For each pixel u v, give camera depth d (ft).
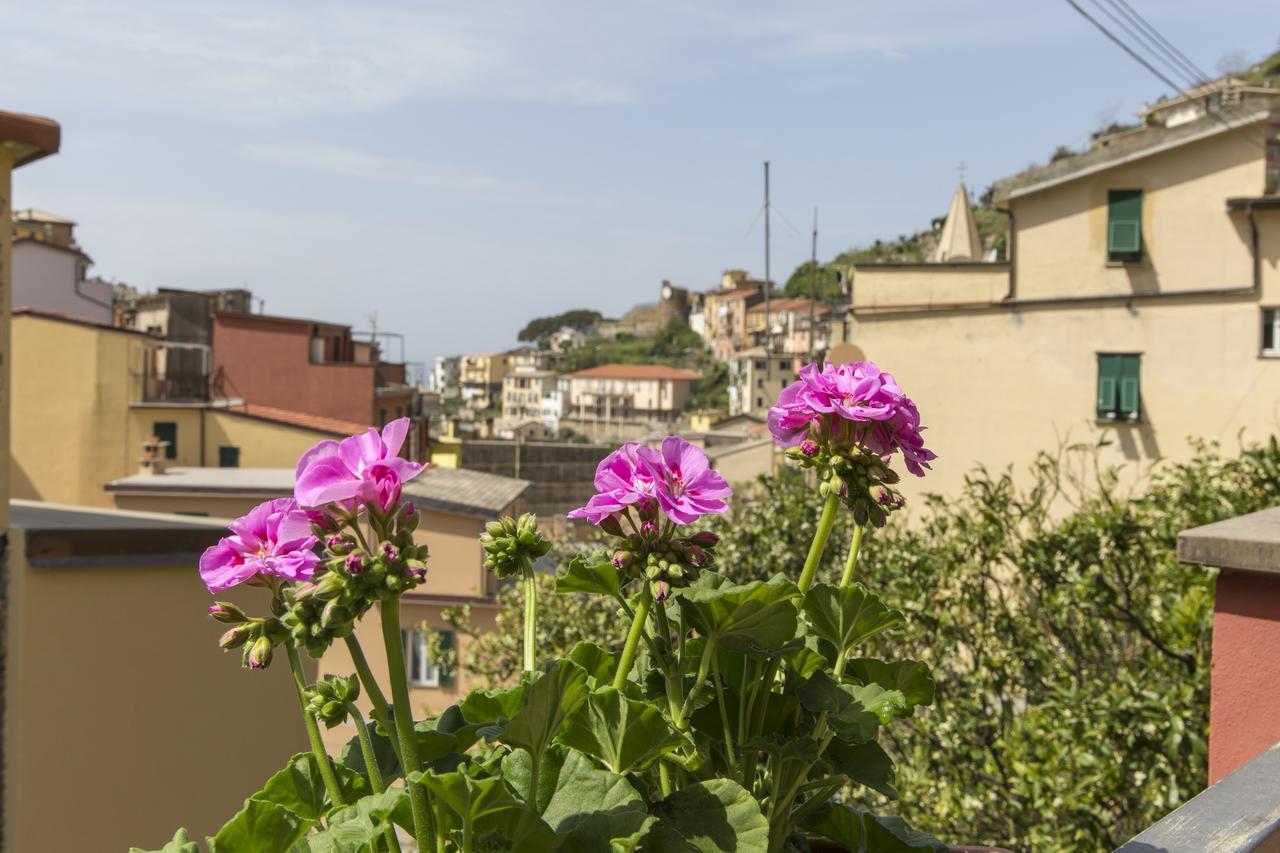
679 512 4.89
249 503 72.59
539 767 4.67
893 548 31.32
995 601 28.27
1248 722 11.80
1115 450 74.33
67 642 25.77
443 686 71.20
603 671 5.54
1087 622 26.17
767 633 5.16
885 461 5.76
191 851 4.46
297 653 4.79
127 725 26.84
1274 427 70.18
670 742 4.82
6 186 24.00
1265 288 70.38
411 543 4.30
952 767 25.68
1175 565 25.03
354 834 4.33
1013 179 76.74
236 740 29.53
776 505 38.96
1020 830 24.79
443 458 138.00
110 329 101.65
